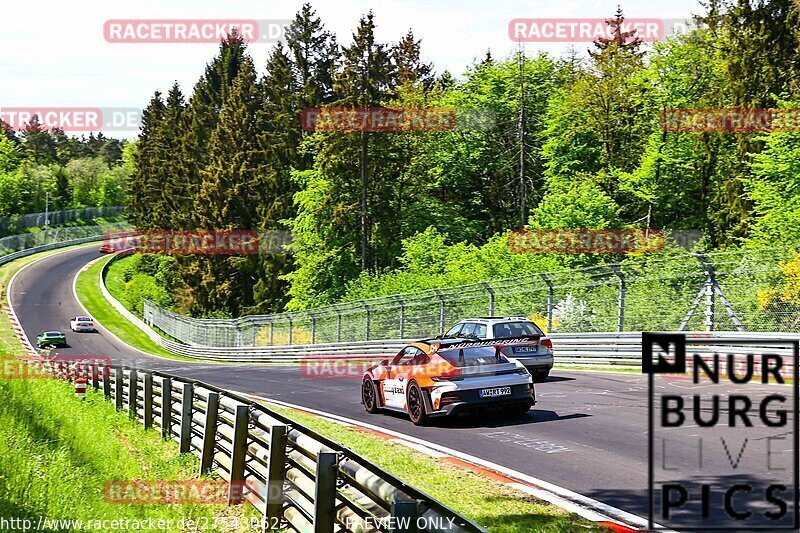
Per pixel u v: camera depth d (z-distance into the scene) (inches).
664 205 1962.4
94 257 4645.7
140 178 4527.6
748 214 1631.4
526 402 510.3
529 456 400.8
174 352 2576.3
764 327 767.7
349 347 1427.2
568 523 276.2
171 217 3619.6
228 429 360.2
